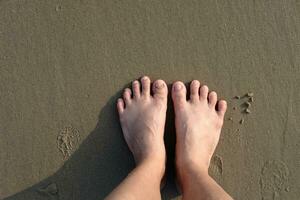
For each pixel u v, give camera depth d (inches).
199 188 24.9
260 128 28.1
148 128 27.5
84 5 27.8
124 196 23.6
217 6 27.9
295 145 28.1
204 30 27.9
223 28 27.9
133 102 28.0
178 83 27.8
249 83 28.1
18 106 28.0
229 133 28.2
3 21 27.8
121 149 28.2
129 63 28.0
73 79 28.0
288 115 28.1
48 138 28.0
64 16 27.9
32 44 27.9
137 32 27.9
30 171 28.0
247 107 28.1
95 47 27.9
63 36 27.9
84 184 28.1
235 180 28.1
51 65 27.9
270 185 28.1
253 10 27.9
